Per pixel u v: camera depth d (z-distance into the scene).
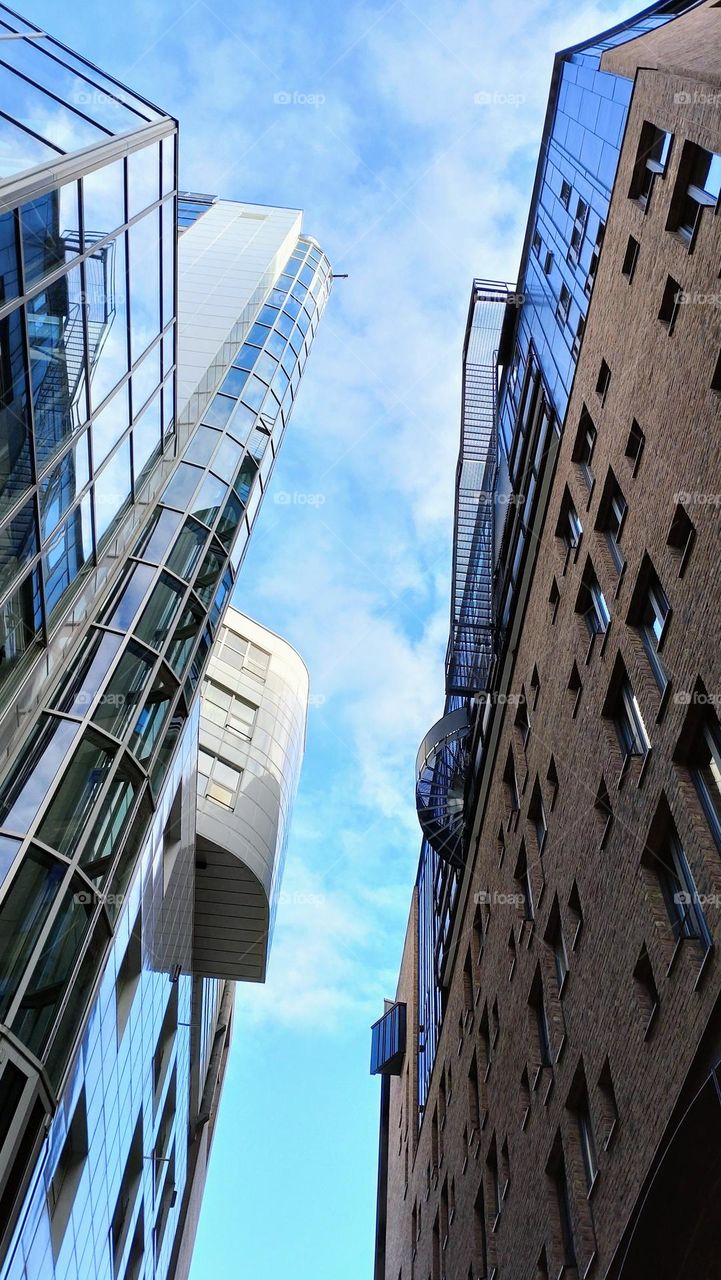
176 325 29.59
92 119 20.70
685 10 24.81
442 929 43.56
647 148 21.83
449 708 44.56
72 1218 20.14
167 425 31.12
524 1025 24.67
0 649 18.97
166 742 25.44
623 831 18.33
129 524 27.36
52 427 19.44
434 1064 42.66
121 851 21.58
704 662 15.36
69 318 19.48
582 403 24.88
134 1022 24.62
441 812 36.97
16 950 17.44
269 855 38.59
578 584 23.50
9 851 18.58
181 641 27.48
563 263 28.12
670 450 18.00
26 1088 16.45
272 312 47.88
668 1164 14.48
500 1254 24.86
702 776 15.73
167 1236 36.38
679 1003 14.62
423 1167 42.66
